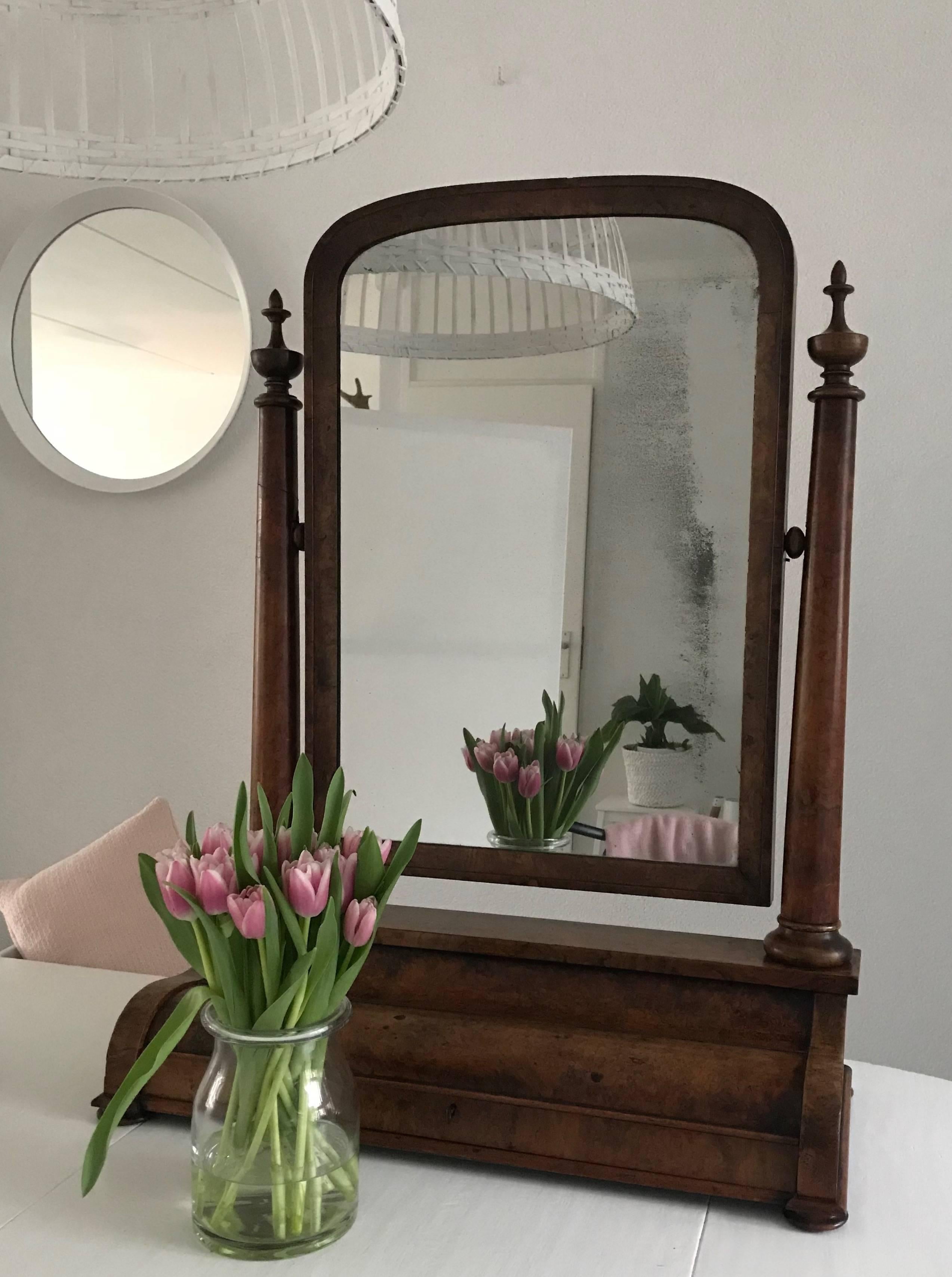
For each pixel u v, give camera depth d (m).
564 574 1.16
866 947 1.96
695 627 1.12
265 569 1.21
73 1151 1.06
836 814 1.04
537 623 1.17
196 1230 0.91
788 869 1.05
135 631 2.36
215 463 2.28
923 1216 0.96
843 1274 0.87
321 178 2.20
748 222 1.08
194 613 2.31
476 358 1.18
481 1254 0.89
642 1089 1.00
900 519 1.92
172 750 2.34
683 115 2.00
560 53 2.06
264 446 1.21
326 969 0.87
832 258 1.93
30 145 1.19
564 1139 1.00
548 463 1.16
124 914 1.79
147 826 1.85
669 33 2.00
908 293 1.90
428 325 1.19
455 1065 1.05
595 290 1.14
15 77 1.18
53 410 2.37
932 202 1.89
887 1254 0.90
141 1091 1.12
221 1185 0.89
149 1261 0.88
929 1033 1.93
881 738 1.94
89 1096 1.18
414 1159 1.05
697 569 1.12
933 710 1.91
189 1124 1.12
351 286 1.21
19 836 2.45
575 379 1.15
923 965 1.93
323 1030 0.88
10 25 1.17
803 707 1.05
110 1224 0.93
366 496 1.22
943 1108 1.17
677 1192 1.00
